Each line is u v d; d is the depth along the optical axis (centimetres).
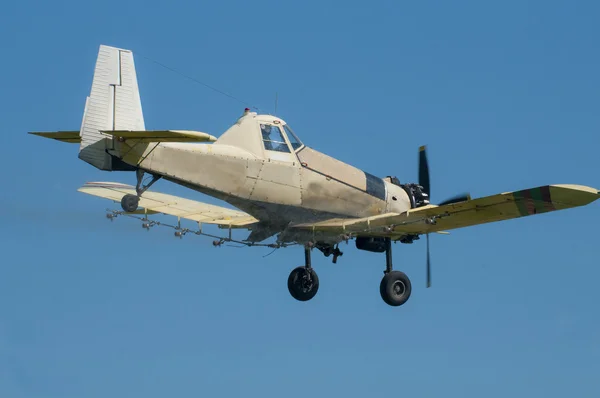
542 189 6519
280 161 7369
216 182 7088
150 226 7212
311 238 7712
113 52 6862
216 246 7444
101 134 6744
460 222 7350
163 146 6856
